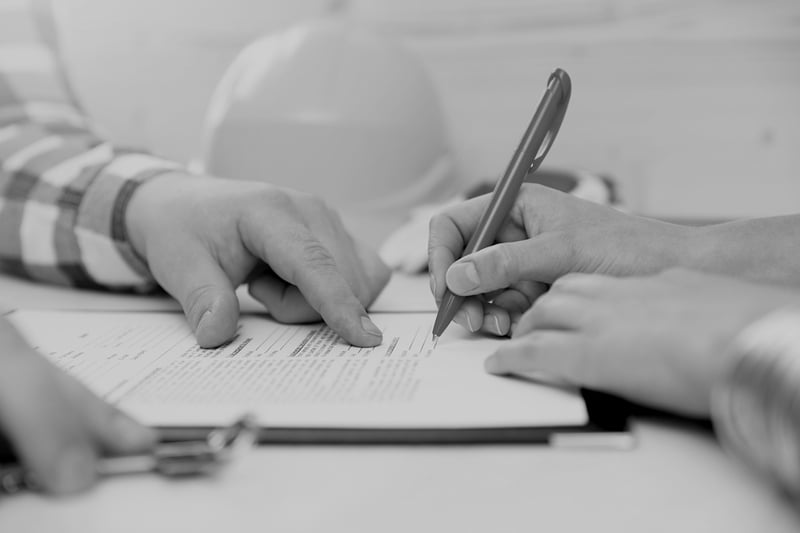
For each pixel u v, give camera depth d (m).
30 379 0.28
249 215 0.50
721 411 0.28
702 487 0.28
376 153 0.85
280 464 0.30
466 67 1.12
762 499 0.27
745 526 0.26
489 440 0.32
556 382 0.37
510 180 0.49
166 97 1.16
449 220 0.50
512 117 1.11
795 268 0.46
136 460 0.30
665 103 1.08
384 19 1.13
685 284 0.36
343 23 0.91
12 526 0.26
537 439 0.32
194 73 1.16
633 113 1.09
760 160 1.07
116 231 0.59
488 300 0.48
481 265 0.44
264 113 0.84
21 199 0.65
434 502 0.28
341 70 0.86
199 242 0.51
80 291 0.64
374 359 0.42
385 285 0.57
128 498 0.28
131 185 0.60
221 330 0.46
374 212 0.86
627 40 1.08
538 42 1.10
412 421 0.33
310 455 0.31
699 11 1.06
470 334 0.47
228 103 0.87
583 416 0.33
